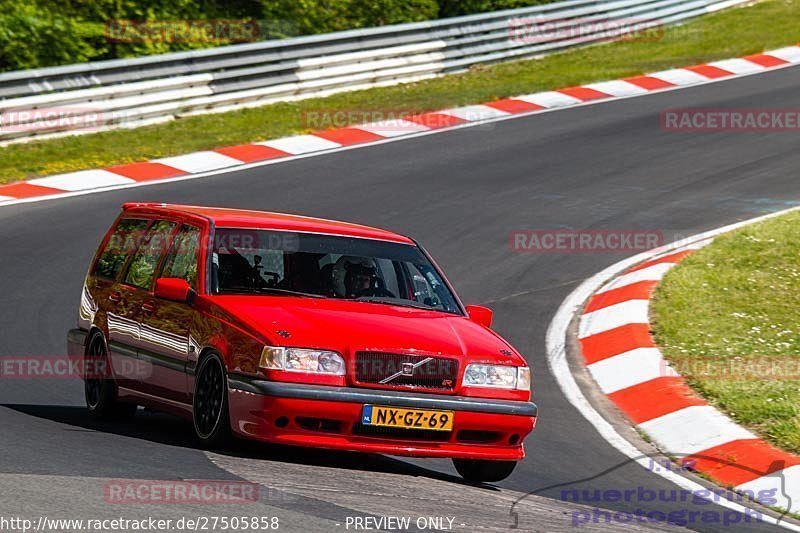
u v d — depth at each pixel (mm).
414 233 52281
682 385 34656
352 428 24078
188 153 64625
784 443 29875
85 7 83312
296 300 26391
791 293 42938
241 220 28266
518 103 78500
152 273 28891
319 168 62688
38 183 57594
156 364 27266
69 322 39375
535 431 31250
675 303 42281
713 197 59438
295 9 92938
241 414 24047
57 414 29453
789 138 70625
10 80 65375
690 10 108375
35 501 19469
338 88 81500
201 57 74125
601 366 37906
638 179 62438
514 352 26297
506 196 58844
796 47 95750
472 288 46156
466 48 90062
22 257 46312
